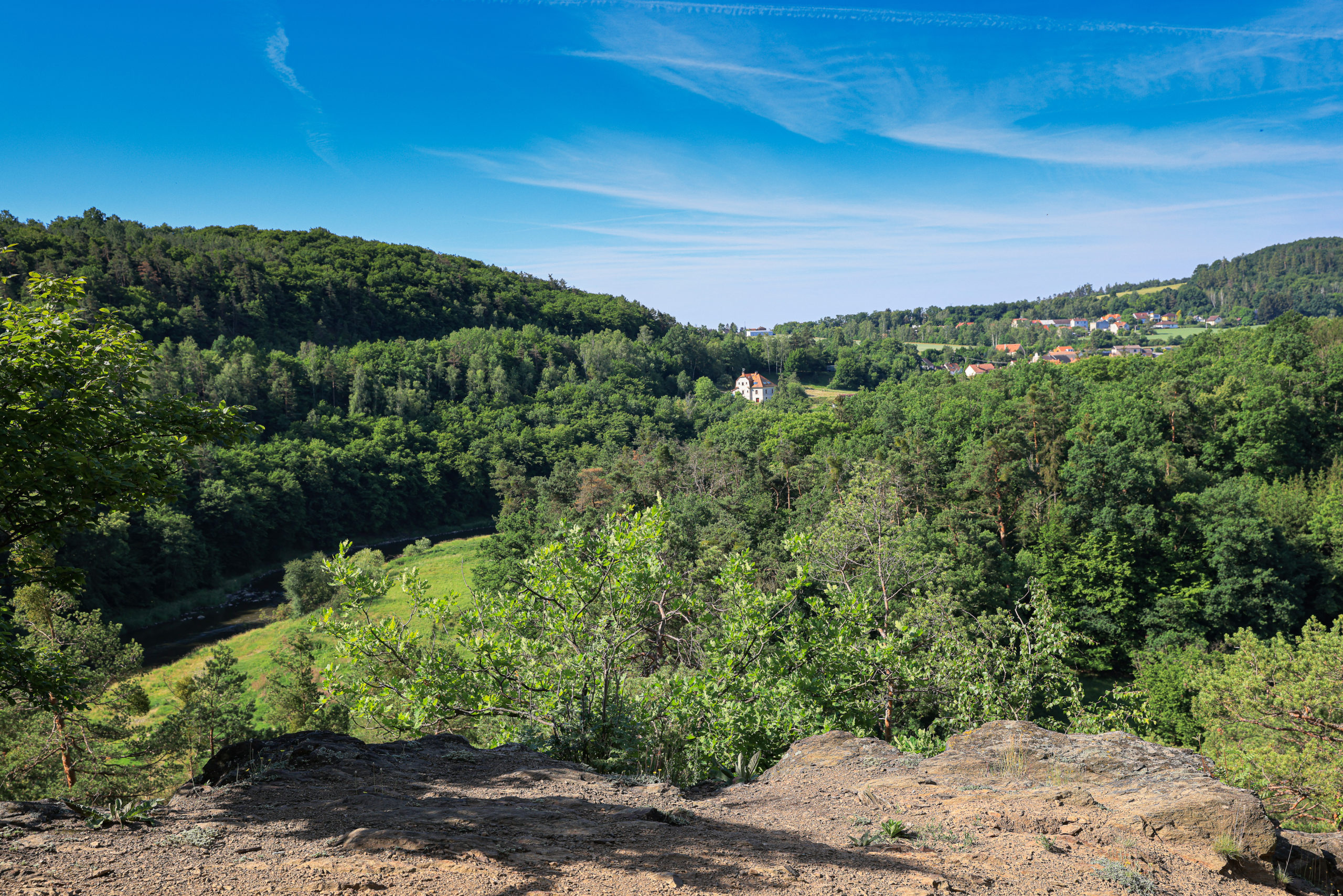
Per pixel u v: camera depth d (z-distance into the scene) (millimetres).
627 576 10359
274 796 5473
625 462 69000
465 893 3607
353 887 3600
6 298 10172
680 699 9406
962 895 3967
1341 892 4887
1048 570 43719
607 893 3713
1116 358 97125
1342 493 51281
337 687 10219
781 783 6848
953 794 5906
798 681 11203
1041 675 16188
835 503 41125
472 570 59250
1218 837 4926
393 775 6289
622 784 6648
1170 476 50625
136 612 59188
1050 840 4836
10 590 41125
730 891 3836
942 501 53219
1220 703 22250
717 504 52406
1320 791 15133
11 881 3402
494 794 5930
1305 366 74250
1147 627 43469
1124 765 6359
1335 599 45875
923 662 15766
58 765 22969
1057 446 58750
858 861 4422
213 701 26938
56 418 8820
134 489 9164
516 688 10250
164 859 3926
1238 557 42906
